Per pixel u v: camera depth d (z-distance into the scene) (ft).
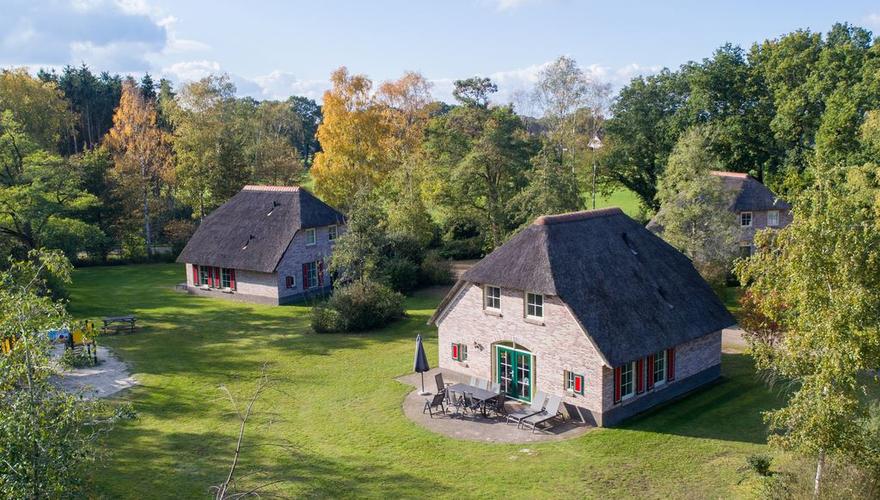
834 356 52.26
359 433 82.84
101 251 226.17
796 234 56.03
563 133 225.56
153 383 102.32
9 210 157.58
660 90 215.51
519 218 165.37
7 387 43.55
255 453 75.92
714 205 125.29
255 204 178.50
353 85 225.56
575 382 86.99
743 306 102.89
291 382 103.45
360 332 135.95
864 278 53.88
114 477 68.49
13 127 168.25
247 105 361.71
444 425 85.76
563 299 85.61
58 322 46.85
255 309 158.81
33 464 39.75
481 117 222.89
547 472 71.56
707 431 83.15
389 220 191.42
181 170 235.20
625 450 77.56
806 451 55.62
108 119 359.87
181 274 208.33
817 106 178.70
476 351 100.07
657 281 97.30
